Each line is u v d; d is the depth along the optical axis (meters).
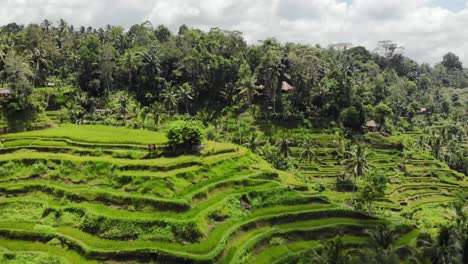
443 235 53.00
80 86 136.50
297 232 64.00
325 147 127.75
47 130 85.56
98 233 56.28
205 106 142.12
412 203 102.62
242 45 164.50
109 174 67.25
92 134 81.94
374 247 55.69
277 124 132.88
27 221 58.16
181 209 60.97
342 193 99.19
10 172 67.38
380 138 136.12
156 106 124.81
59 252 53.16
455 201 100.38
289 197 72.06
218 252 54.56
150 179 65.62
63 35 167.50
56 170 68.00
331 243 54.19
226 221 63.31
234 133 127.06
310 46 192.62
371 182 85.19
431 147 141.62
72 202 61.81
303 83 141.38
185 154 76.88
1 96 90.25
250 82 132.75
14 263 50.28
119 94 134.62
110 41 167.38
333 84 143.88
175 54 148.62
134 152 74.12
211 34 164.12
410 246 62.09
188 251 54.22
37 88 123.81
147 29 192.75
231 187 71.38
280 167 101.44
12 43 136.00
